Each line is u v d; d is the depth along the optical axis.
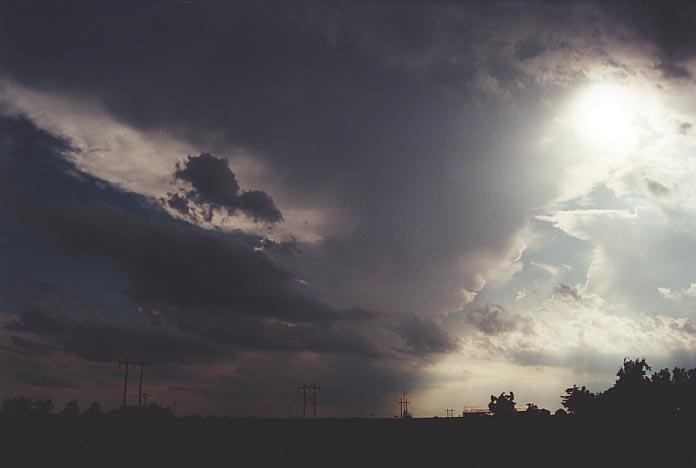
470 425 33.56
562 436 30.28
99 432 33.00
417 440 33.03
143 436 33.34
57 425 33.19
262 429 34.31
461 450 31.39
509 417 33.28
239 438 33.62
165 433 33.62
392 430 34.00
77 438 32.31
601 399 32.50
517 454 29.94
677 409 30.64
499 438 31.77
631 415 31.12
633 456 27.23
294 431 34.25
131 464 29.33
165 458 30.94
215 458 30.97
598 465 27.14
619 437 28.73
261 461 30.41
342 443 33.06
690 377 31.77
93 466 28.83
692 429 28.70
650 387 31.62
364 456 31.23
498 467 28.00
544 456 29.05
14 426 32.16
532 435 30.92
